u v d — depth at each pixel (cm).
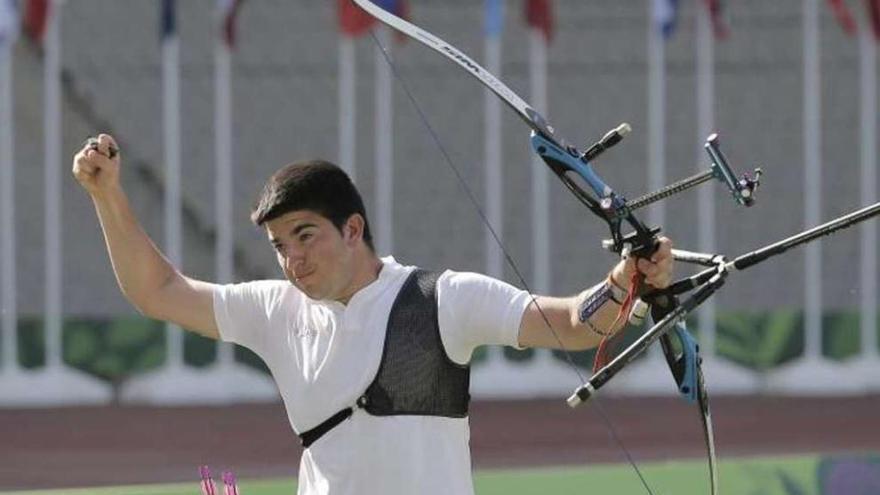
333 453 1294
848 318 5034
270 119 4797
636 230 1248
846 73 5028
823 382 4991
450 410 1291
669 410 4656
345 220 1286
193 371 4841
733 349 5009
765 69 4966
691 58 4959
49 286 4744
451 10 4841
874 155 4953
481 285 1287
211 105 4800
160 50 4744
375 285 1294
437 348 1283
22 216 4791
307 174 1277
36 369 4772
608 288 1248
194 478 3512
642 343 1234
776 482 2580
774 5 4953
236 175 4806
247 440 4131
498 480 2488
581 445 4091
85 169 1327
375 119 4878
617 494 2531
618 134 1287
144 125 4756
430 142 4894
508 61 4888
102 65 4734
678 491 2547
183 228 4825
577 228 5028
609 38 4916
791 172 4997
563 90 4906
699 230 5003
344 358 1287
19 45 4675
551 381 4941
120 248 1355
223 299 1365
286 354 1330
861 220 1245
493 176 4850
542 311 1275
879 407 4759
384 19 1397
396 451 1276
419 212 4912
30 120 4731
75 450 3981
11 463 3788
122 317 4822
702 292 1252
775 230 5025
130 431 4291
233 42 4419
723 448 4072
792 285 5100
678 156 4975
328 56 4800
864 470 2580
